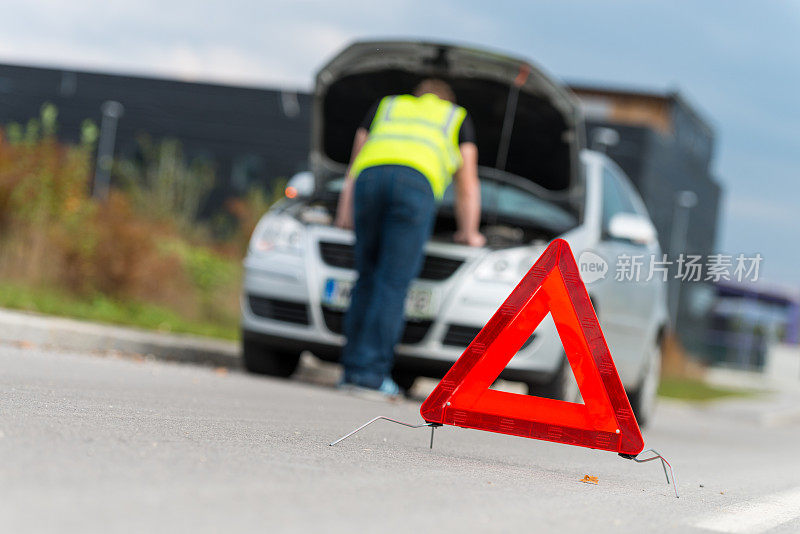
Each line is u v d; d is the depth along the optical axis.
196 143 54.78
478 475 4.93
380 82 11.27
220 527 2.96
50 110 17.06
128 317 14.34
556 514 3.99
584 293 5.36
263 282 10.59
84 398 6.16
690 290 55.69
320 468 4.41
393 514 3.50
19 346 9.95
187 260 18.06
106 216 16.55
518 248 10.08
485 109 11.14
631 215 11.77
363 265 9.85
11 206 15.44
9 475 3.32
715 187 65.00
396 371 12.36
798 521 4.75
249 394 8.34
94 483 3.38
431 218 9.79
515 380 9.74
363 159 9.80
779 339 62.91
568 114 10.56
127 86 55.41
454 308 9.91
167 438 4.74
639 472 6.44
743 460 9.02
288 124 54.28
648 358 11.95
